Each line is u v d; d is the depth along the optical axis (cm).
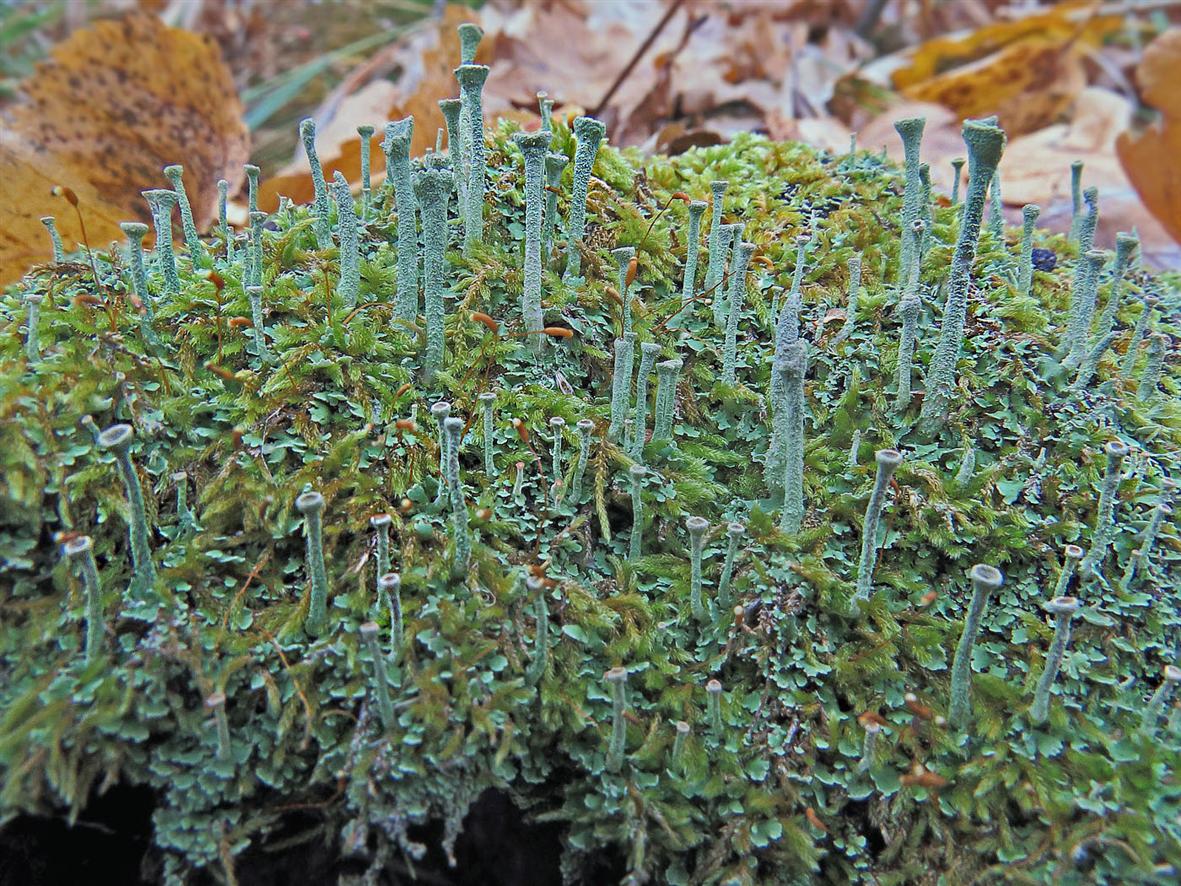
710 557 11
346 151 16
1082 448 11
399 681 10
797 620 11
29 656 10
